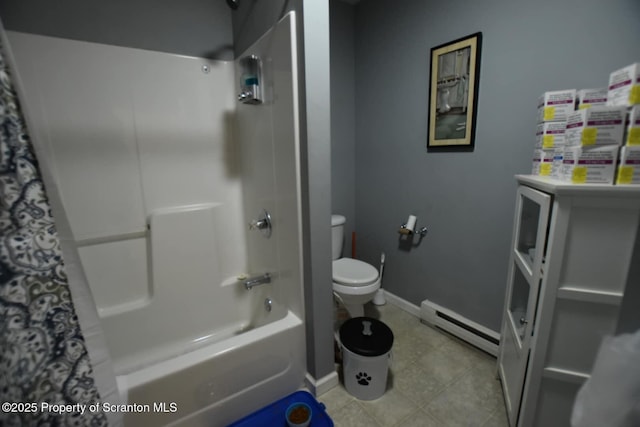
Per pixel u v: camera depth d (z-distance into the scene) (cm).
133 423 95
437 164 180
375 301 224
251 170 165
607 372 57
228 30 169
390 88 201
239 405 120
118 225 152
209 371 108
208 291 172
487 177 156
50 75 130
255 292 179
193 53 161
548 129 109
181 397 104
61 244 69
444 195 179
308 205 121
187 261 164
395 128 203
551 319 94
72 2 130
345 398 139
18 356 59
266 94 136
